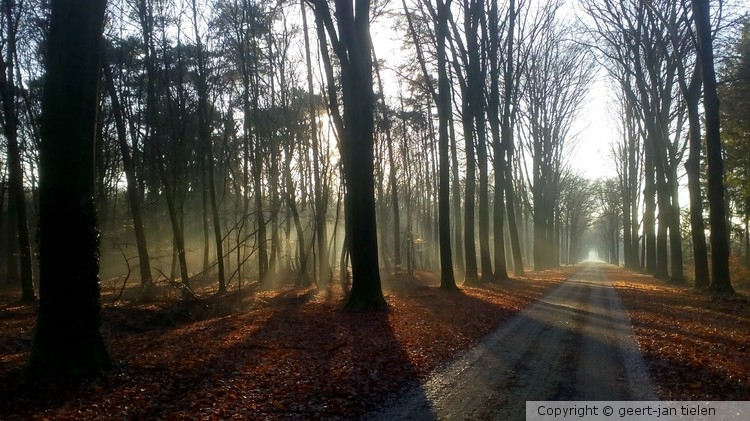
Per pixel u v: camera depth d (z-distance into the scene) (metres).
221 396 8.13
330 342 12.70
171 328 16.34
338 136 23.78
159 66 28.69
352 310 18.11
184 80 31.69
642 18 30.42
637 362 10.29
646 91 34.22
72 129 8.48
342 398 8.09
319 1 18.22
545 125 51.25
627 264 68.31
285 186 35.69
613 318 16.91
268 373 9.57
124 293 24.25
